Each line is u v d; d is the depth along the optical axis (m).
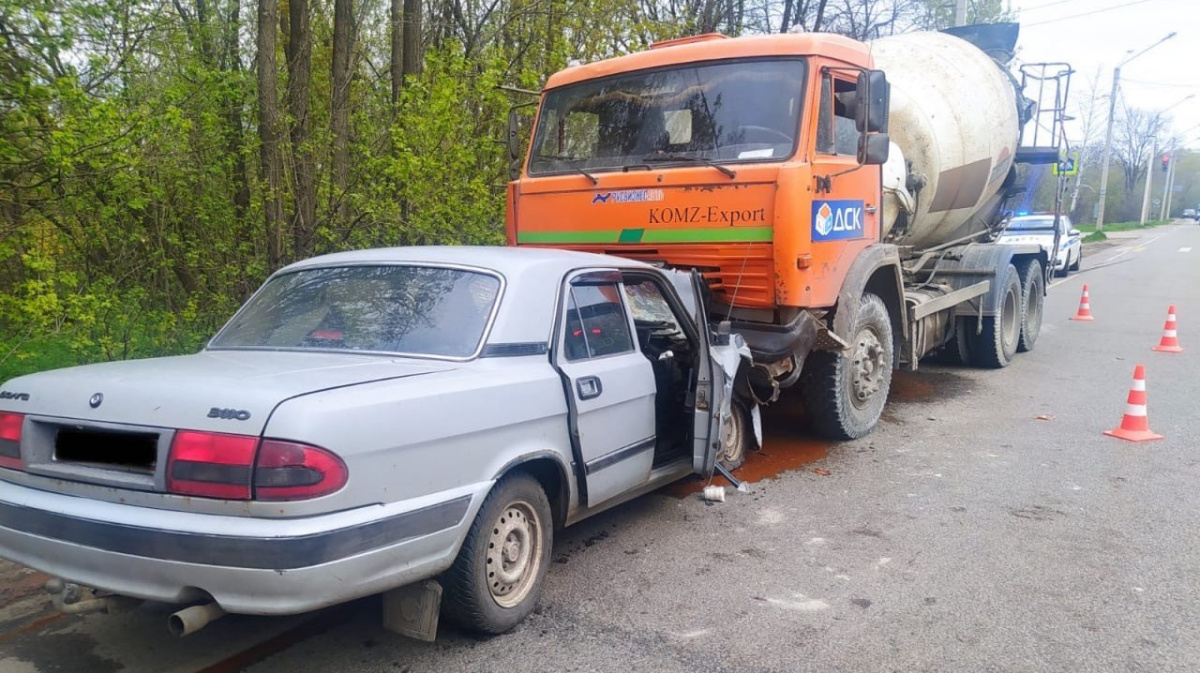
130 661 3.69
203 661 3.69
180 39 9.18
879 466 6.65
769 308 6.16
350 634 3.93
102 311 7.93
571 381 4.20
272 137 9.19
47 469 3.28
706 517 5.52
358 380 3.36
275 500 2.93
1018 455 6.92
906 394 9.35
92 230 8.62
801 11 18.67
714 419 5.21
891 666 3.64
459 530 3.49
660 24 14.49
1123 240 48.72
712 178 6.12
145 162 8.40
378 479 3.16
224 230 9.66
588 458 4.36
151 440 3.12
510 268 4.25
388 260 4.49
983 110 9.12
